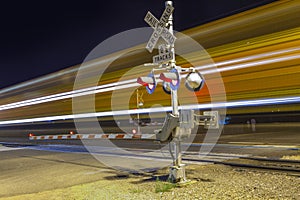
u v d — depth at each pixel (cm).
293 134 1445
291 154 831
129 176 672
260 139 1283
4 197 553
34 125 2652
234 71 1287
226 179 567
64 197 509
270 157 796
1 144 2088
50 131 2456
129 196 476
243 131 1825
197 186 519
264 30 1164
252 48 1210
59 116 2414
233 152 944
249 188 486
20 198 531
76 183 638
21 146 1791
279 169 625
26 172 834
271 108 1711
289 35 1089
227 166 714
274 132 1625
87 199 481
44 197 522
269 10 1145
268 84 1181
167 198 450
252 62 1216
